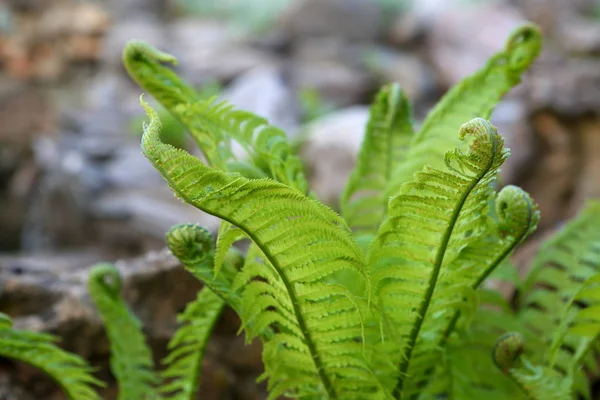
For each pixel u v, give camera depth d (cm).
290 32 597
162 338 125
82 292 125
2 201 430
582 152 238
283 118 430
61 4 611
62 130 464
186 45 588
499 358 101
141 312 124
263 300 98
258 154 104
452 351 108
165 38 595
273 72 505
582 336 106
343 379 100
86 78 566
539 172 242
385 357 100
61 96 529
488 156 90
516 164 241
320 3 590
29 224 411
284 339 100
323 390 104
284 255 94
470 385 109
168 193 368
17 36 573
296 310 97
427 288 98
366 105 523
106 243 356
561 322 103
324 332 98
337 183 286
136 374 112
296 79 522
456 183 92
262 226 93
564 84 239
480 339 111
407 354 102
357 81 524
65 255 346
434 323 103
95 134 448
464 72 518
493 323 111
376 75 534
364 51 569
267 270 97
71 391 109
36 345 105
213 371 125
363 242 108
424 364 104
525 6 543
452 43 541
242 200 91
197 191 90
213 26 639
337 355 99
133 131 448
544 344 113
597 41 434
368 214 114
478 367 110
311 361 100
